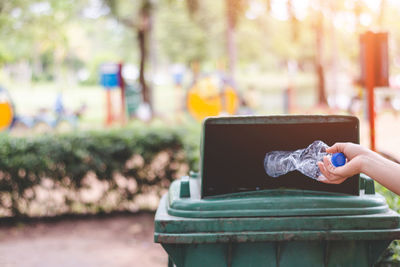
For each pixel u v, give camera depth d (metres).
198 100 14.55
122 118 15.59
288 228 2.02
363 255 2.09
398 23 16.66
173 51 37.50
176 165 7.18
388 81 4.20
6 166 6.80
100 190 7.53
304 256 2.09
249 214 2.02
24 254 5.66
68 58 64.06
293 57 40.06
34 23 13.58
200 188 2.14
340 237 2.01
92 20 15.05
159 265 5.28
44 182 7.01
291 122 2.09
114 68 15.61
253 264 2.09
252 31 36.78
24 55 44.94
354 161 1.78
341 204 2.04
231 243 2.07
